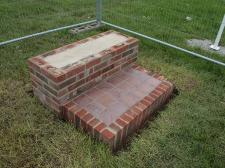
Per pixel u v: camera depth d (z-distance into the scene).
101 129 2.33
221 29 4.27
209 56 4.17
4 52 3.75
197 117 2.83
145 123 2.75
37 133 2.46
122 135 2.41
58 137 2.44
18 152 2.26
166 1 6.72
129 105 2.66
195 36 4.92
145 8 6.09
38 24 4.76
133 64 3.40
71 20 5.09
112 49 2.95
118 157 2.31
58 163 2.21
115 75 3.14
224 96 3.24
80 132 2.50
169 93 3.11
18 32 4.41
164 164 2.28
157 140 2.50
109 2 6.22
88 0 6.30
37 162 2.20
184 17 5.77
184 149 2.43
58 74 2.42
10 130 2.46
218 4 6.75
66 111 2.58
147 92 2.89
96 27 4.93
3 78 3.19
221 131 2.69
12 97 2.89
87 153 2.29
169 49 4.28
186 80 3.51
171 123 2.72
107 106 2.62
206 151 2.41
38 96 2.85
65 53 2.82
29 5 5.61
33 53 3.82
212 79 3.58
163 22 5.41
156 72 3.64
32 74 2.73
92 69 2.74
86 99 2.70
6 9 5.25
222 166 2.28
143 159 2.31
